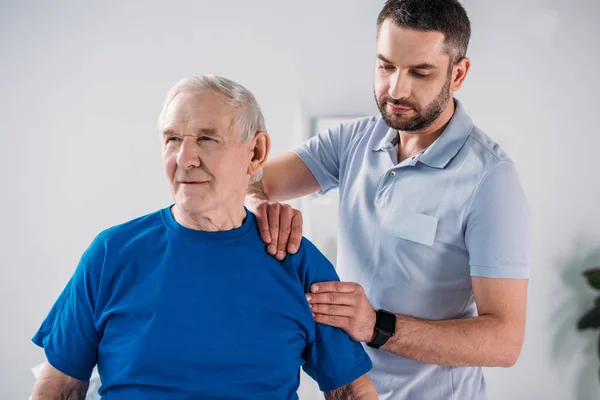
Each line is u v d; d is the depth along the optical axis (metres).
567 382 3.79
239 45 3.73
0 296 3.86
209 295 1.10
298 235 1.20
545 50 3.63
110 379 1.10
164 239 1.14
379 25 1.35
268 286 1.14
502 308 1.34
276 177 1.66
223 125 1.08
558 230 3.71
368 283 1.49
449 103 1.44
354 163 1.58
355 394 1.25
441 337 1.30
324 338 1.22
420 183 1.43
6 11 3.69
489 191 1.35
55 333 1.14
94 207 3.80
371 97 3.70
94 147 3.77
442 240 1.40
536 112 3.66
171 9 3.71
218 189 1.10
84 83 3.74
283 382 1.14
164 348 1.07
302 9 3.68
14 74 3.74
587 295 3.72
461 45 1.34
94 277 1.12
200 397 1.08
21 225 3.82
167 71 3.74
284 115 3.77
